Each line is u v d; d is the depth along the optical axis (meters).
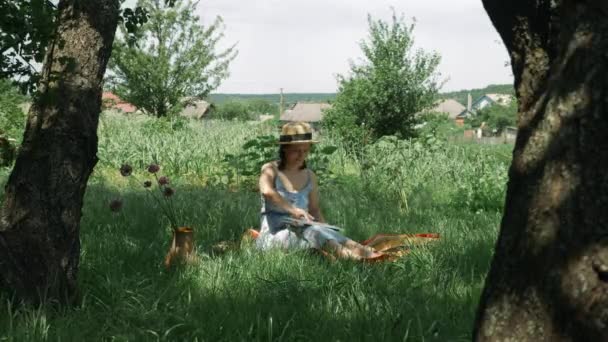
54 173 4.48
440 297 4.80
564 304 2.50
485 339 2.73
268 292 4.81
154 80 34.56
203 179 15.41
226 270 5.35
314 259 6.06
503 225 2.76
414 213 9.54
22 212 4.41
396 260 6.10
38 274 4.37
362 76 23.78
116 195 10.10
